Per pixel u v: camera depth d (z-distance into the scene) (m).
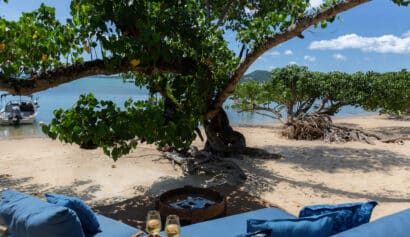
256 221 2.58
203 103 6.75
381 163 8.70
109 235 3.36
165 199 5.03
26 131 15.53
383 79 15.75
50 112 22.05
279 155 9.30
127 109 5.88
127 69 5.92
